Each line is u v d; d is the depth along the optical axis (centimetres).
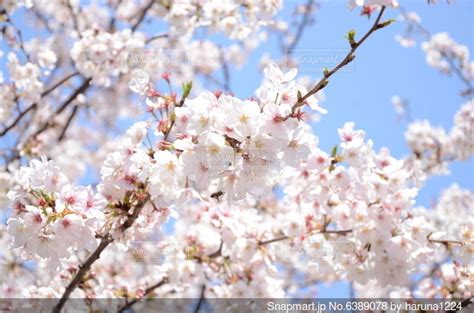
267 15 571
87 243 291
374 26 280
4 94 643
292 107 271
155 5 662
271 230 442
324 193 389
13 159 644
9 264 542
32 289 460
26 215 289
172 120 302
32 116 731
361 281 398
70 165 768
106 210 312
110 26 766
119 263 510
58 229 285
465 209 784
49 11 771
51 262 297
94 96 805
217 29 560
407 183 410
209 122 267
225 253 408
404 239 374
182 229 413
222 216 392
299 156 277
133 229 349
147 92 319
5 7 555
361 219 378
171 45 714
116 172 309
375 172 384
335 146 375
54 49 786
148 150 310
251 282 432
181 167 277
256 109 262
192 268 416
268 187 285
